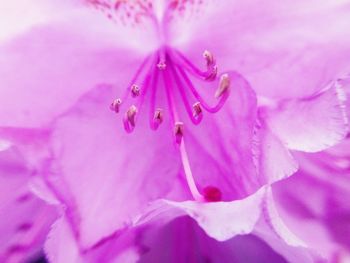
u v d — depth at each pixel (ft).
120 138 0.46
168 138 0.48
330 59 0.47
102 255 0.44
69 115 0.45
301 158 0.51
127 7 0.49
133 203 0.45
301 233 0.50
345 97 0.47
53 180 0.43
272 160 0.45
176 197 0.47
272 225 0.42
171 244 0.50
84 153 0.45
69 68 0.48
